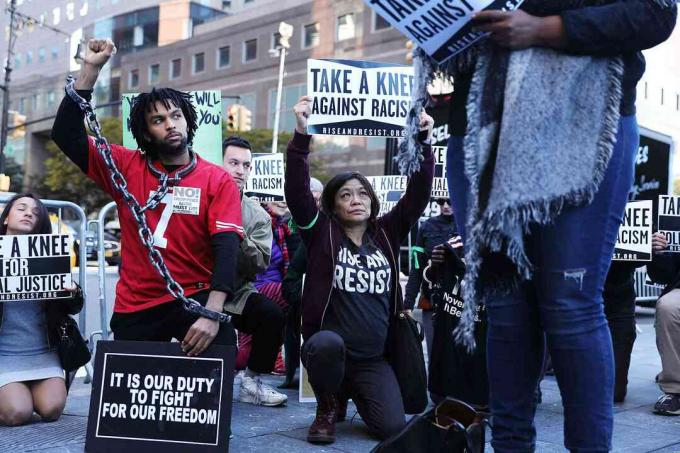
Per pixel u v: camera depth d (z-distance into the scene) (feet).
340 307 12.60
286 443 12.08
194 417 9.86
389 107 17.25
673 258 16.47
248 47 176.55
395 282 12.94
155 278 10.59
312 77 16.96
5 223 13.99
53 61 236.02
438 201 18.47
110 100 216.13
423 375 12.82
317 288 12.63
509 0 5.72
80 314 17.34
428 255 18.30
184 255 10.62
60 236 13.82
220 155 17.16
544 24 5.66
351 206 12.76
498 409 6.65
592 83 5.80
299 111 12.14
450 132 6.85
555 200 5.67
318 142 153.38
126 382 10.04
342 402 13.92
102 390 10.06
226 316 9.92
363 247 12.90
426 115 11.95
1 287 13.34
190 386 9.92
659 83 78.13
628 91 6.07
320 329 12.73
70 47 228.63
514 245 5.64
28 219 13.93
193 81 189.98
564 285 6.02
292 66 164.35
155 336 10.71
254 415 14.24
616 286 15.66
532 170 5.61
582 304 6.07
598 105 5.79
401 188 21.58
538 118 5.66
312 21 159.84
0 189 52.24
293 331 17.44
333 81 17.03
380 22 145.89
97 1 224.53
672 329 14.52
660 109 77.20
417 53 6.88
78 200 148.46
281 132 138.62
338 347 11.61
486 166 5.83
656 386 18.01
